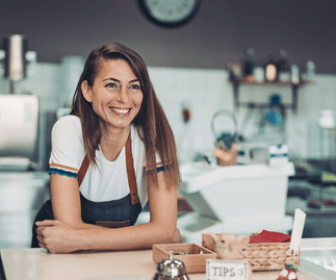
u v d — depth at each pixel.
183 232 2.13
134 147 1.25
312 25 5.24
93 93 1.14
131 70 1.13
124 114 1.14
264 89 5.07
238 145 2.44
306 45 5.22
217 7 4.98
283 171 2.21
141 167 1.27
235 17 5.03
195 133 4.87
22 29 4.52
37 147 4.09
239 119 5.00
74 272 0.88
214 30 4.97
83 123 1.19
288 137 5.10
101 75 1.12
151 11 4.76
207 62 4.96
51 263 0.96
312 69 5.18
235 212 2.16
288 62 5.18
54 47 4.60
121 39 4.75
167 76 4.85
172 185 1.21
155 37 4.83
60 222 1.11
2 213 3.49
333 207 3.58
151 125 1.20
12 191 3.53
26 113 4.04
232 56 5.02
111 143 1.21
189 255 0.87
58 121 1.22
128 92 1.13
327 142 5.09
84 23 4.66
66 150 1.17
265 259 0.86
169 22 4.80
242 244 0.73
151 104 1.20
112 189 1.26
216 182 2.08
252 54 5.07
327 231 3.02
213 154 2.24
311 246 1.14
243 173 2.14
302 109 5.18
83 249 1.08
